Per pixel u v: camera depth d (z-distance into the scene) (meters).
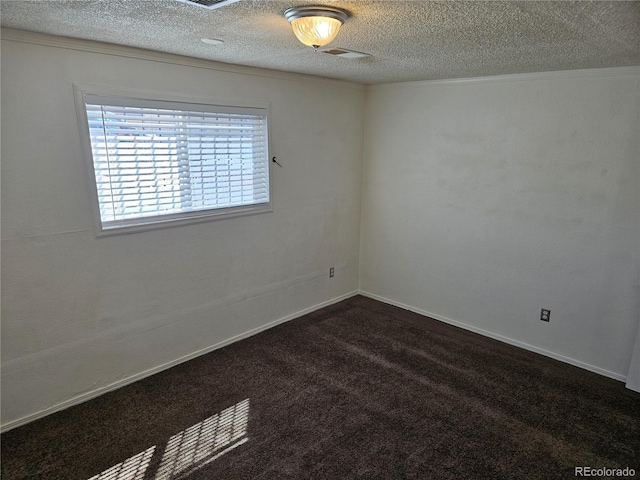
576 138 3.12
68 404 2.75
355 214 4.64
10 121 2.29
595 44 2.23
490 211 3.67
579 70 3.03
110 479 2.16
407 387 3.01
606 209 3.06
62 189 2.53
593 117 3.03
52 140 2.45
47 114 2.41
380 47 2.41
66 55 2.42
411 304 4.44
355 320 4.18
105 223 2.77
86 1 1.67
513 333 3.69
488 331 3.85
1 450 2.35
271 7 1.72
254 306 3.81
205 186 3.28
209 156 3.25
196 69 3.02
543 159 3.31
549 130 3.24
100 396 2.88
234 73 3.25
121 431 2.52
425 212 4.13
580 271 3.24
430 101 3.91
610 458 2.34
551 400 2.88
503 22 1.85
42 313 2.57
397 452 2.37
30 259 2.48
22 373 2.54
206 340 3.48
